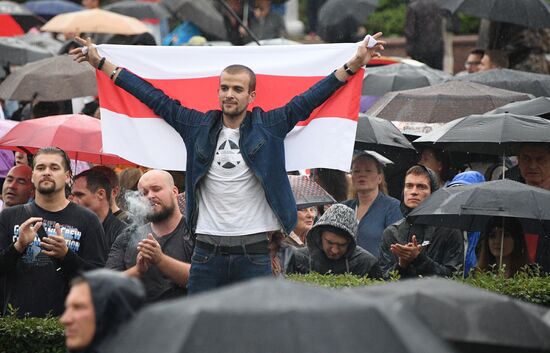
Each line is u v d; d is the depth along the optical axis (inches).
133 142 969.5
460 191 1022.4
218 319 458.3
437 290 592.7
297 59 981.2
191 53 993.5
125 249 1016.2
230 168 874.8
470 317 576.1
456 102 1378.0
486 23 1843.0
